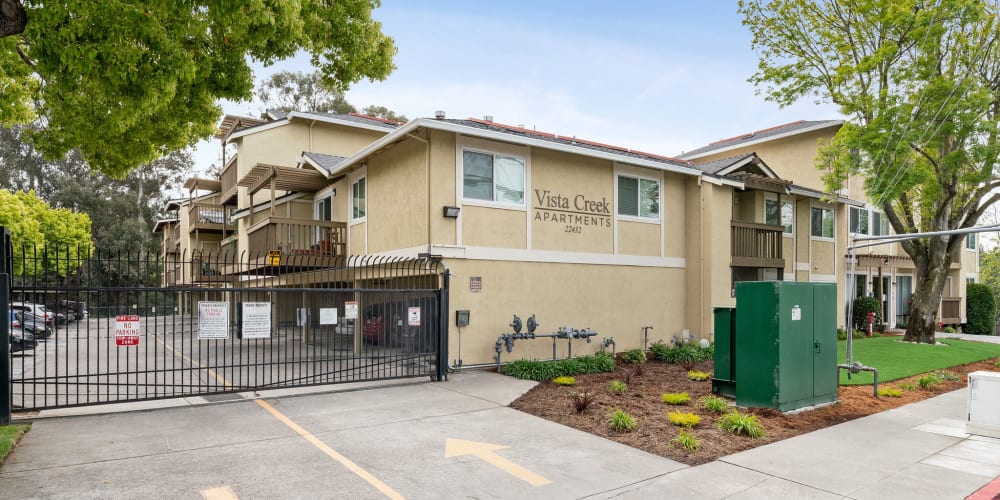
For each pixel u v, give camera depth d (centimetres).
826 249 2166
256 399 913
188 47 888
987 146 1559
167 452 631
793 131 2388
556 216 1363
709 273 1566
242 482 543
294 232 1645
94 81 736
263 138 2212
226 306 897
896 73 1614
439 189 1190
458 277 1197
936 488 548
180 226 3566
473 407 866
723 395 924
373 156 1442
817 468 602
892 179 1631
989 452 665
